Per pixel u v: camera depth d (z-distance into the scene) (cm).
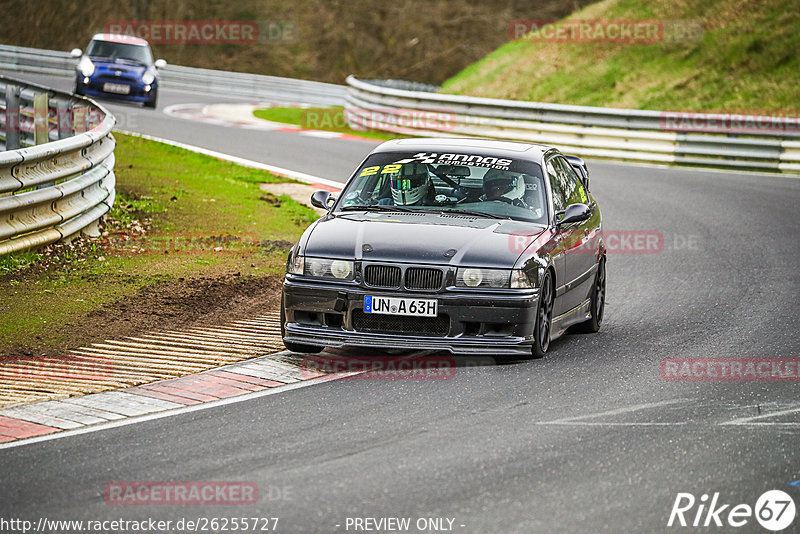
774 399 2669
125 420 2397
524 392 2681
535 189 3256
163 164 7025
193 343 3147
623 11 13625
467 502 1900
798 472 2114
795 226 5866
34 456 2141
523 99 12675
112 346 3072
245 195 5988
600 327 3616
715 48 12056
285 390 2669
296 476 2027
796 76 11088
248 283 3981
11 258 3891
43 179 4006
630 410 2539
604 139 8869
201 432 2311
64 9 19100
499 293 2877
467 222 3091
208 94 14688
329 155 8094
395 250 2911
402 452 2180
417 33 19838
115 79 10231
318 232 3047
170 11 19138
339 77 18900
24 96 5975
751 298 4078
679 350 3225
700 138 8475
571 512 1864
